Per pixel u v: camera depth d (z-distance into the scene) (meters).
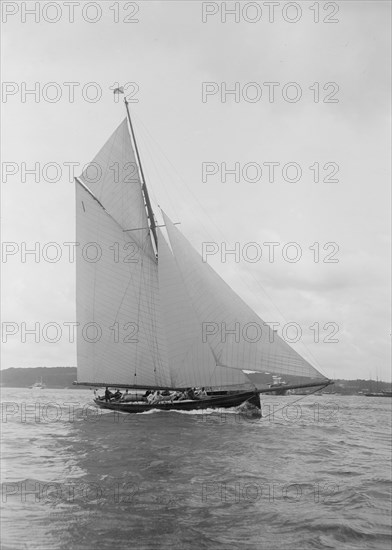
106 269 45.47
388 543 12.77
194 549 11.75
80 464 20.58
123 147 46.03
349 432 36.50
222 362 39.91
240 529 13.16
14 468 19.58
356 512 15.02
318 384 39.00
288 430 35.09
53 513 13.73
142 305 45.22
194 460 21.89
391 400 115.75
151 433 30.41
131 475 18.52
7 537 12.03
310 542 12.55
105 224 45.59
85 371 46.06
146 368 44.69
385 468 21.98
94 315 45.66
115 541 11.98
